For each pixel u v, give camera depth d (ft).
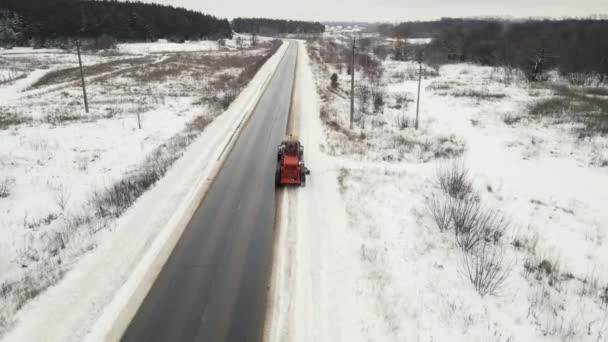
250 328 28.71
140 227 43.93
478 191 57.57
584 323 28.55
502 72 220.43
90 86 158.51
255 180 58.39
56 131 92.94
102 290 32.89
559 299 31.53
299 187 55.57
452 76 211.82
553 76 200.23
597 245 42.39
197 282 34.14
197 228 43.80
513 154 80.43
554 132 96.99
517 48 238.68
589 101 132.46
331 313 29.76
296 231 42.96
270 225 44.47
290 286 33.40
